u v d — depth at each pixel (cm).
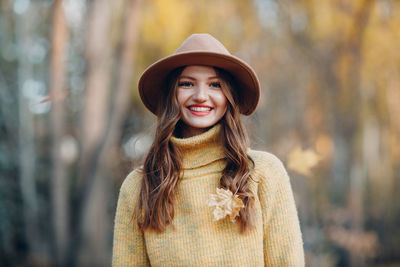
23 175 962
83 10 784
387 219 1224
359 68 961
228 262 167
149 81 193
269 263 171
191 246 170
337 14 907
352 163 1055
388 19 905
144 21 786
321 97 1010
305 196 844
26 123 963
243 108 198
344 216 1011
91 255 737
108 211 848
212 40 184
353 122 1027
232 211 162
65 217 766
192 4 800
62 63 678
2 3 891
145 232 179
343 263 975
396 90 1041
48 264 871
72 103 978
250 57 911
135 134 920
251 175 175
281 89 991
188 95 180
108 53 773
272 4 904
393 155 1209
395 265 1156
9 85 994
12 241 980
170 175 178
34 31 945
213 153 182
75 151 1049
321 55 960
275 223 172
